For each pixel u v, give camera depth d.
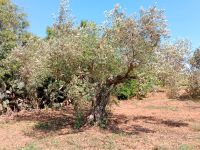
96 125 12.41
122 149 9.80
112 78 12.38
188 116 16.02
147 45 11.36
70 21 13.02
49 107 17.98
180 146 10.08
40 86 17.12
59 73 12.16
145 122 14.27
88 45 11.55
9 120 14.70
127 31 11.16
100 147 9.96
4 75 16.61
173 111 17.61
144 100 21.94
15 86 16.94
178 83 13.51
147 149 9.84
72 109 17.75
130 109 18.17
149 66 11.99
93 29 11.85
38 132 12.22
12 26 17.45
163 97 22.73
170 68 12.97
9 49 16.44
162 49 12.58
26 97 17.44
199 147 10.09
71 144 10.29
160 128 13.04
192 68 20.75
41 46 13.66
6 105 16.58
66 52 11.32
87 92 11.99
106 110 14.34
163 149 9.77
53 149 9.74
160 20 11.28
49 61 11.78
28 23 18.36
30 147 9.88
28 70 14.81
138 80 12.65
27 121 14.39
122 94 21.84
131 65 11.57
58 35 12.88
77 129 12.48
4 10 17.02
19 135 11.83
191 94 22.52
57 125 13.44
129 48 11.29
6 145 10.45
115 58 11.44
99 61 11.39
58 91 17.81
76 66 11.89
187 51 13.54
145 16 11.23
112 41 11.41
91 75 12.06
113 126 13.09
